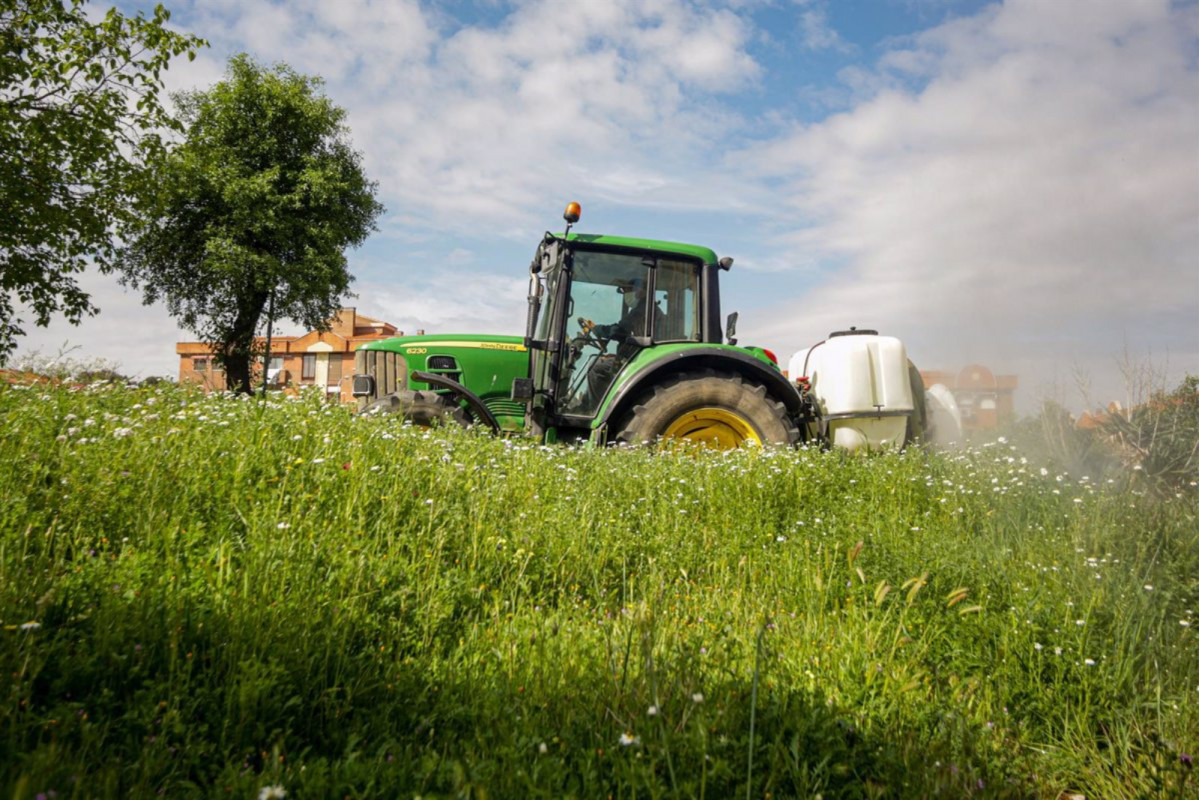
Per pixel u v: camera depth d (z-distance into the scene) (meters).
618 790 1.78
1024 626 3.02
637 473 5.42
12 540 2.72
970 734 2.33
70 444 3.79
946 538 4.26
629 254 7.50
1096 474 6.49
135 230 18.00
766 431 7.21
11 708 1.79
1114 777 2.32
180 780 1.75
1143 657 2.94
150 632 2.28
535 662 2.47
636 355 7.39
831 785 2.00
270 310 29.02
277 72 30.47
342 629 2.56
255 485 3.76
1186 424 6.19
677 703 2.15
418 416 7.17
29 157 15.77
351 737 2.00
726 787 1.84
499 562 3.54
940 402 8.66
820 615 3.14
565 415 7.30
